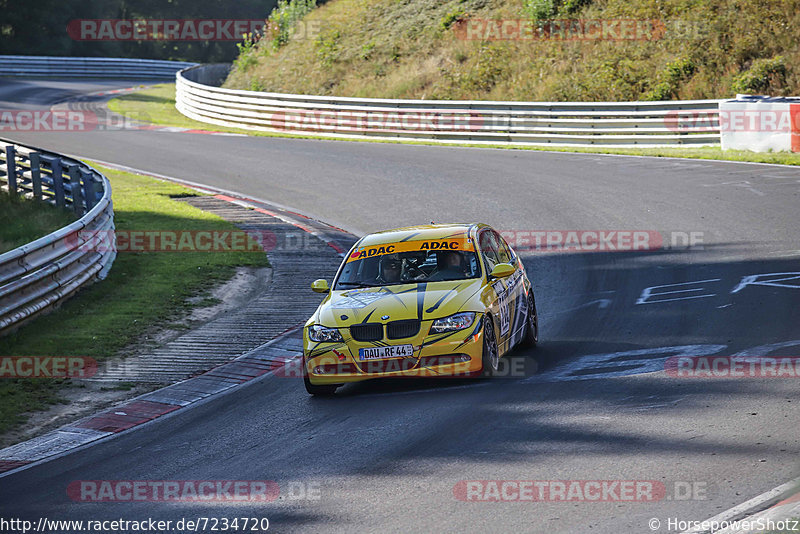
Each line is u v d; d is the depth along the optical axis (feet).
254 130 456.86
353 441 91.40
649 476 73.31
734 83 381.60
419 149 376.48
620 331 131.23
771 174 268.82
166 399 118.01
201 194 291.58
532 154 350.02
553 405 96.78
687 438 81.66
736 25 415.64
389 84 482.69
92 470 90.99
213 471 86.63
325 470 83.05
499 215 241.14
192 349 142.00
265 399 114.11
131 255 209.67
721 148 326.44
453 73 463.42
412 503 72.33
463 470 79.00
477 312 109.91
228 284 186.29
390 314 110.22
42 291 159.02
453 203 260.62
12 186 260.83
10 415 112.68
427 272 120.16
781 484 68.59
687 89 393.50
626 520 65.26
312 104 439.63
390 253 124.88
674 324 131.64
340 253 210.79
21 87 642.63
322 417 102.73
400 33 528.22
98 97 609.01
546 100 419.95
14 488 87.35
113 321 156.87
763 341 116.98
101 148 390.42
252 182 312.09
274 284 184.85
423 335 108.58
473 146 382.42
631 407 93.20
